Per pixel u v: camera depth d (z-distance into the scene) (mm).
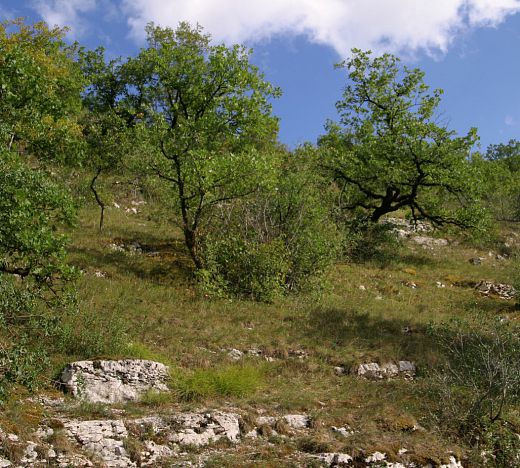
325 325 15758
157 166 19219
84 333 11383
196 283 17703
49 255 9398
